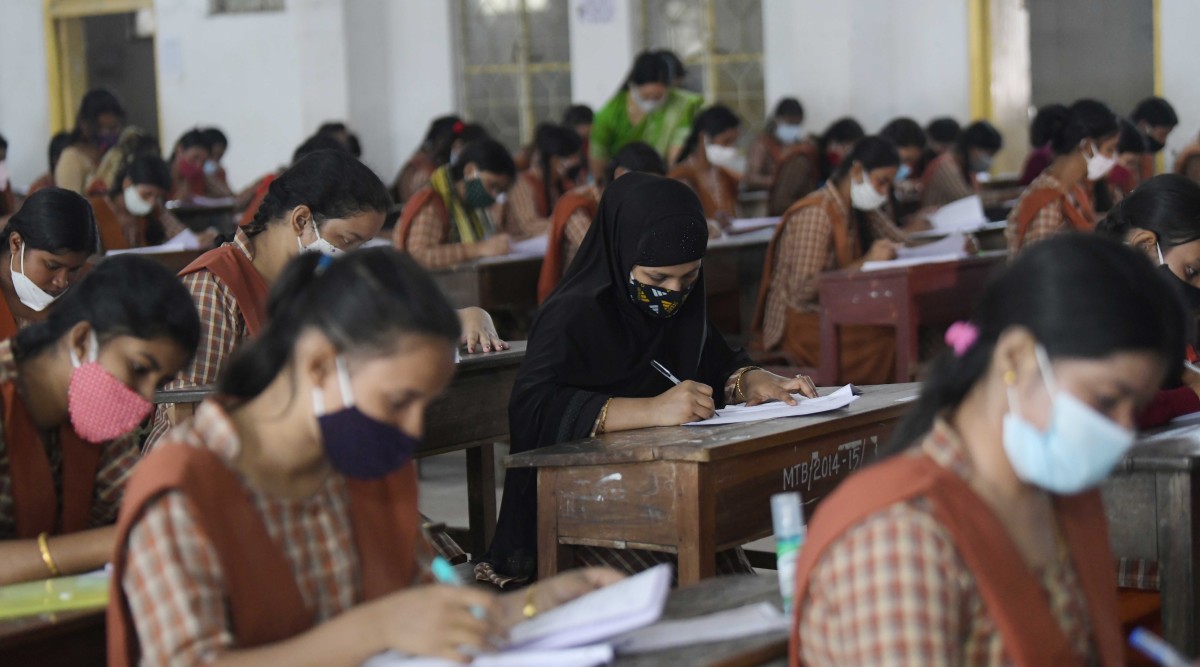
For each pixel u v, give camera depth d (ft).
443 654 4.88
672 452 7.80
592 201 18.45
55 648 5.99
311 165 9.45
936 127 30.73
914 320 15.56
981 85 32.86
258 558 5.05
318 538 5.32
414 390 4.90
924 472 4.59
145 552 4.84
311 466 5.24
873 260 16.80
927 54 33.24
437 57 35.27
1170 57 31.40
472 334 11.50
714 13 34.19
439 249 18.63
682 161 24.72
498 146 19.13
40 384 6.65
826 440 8.82
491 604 5.01
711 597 6.08
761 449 8.23
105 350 6.45
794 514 5.83
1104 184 21.49
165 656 4.74
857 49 32.55
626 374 9.61
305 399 5.01
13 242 9.44
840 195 17.33
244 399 5.20
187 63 36.45
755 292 21.04
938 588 4.38
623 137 25.11
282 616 5.11
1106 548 5.08
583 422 8.96
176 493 4.87
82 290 6.52
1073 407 4.34
